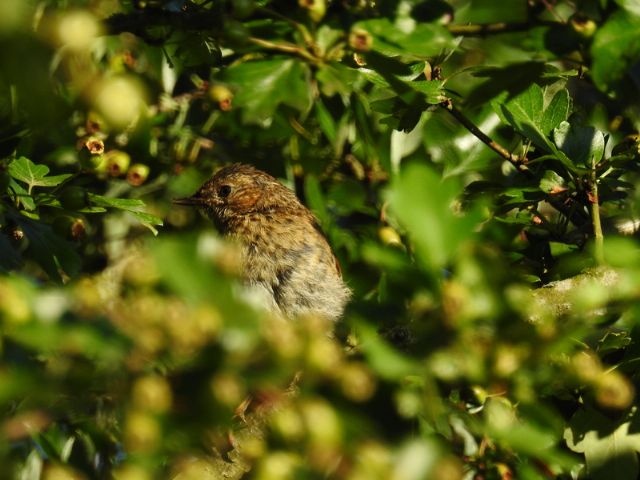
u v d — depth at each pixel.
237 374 4.37
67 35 4.13
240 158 13.61
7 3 3.48
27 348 4.29
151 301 4.38
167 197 13.07
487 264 4.91
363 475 4.61
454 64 11.45
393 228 12.07
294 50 7.99
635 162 10.63
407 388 5.42
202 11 8.48
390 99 9.50
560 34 7.92
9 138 9.03
